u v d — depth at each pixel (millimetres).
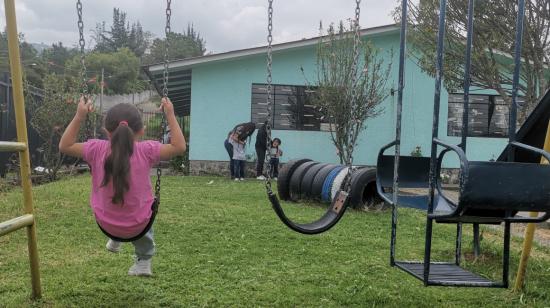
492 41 10156
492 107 17531
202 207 8695
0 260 5102
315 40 16109
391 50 15602
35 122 13297
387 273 5020
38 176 13062
